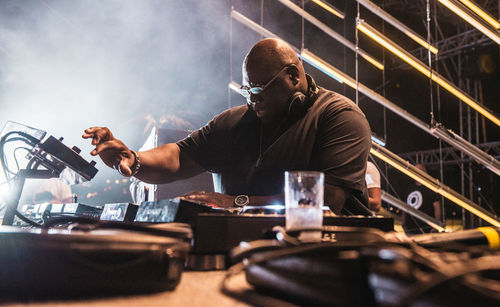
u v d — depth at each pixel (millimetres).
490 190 7320
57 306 475
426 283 350
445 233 804
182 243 587
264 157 1502
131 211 1101
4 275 502
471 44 6609
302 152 1462
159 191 2119
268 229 783
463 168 7484
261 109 1500
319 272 428
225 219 776
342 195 1312
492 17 3658
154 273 545
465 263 448
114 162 1437
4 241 508
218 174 1688
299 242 632
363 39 7414
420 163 7836
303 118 1497
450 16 6582
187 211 817
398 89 8148
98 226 662
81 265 519
